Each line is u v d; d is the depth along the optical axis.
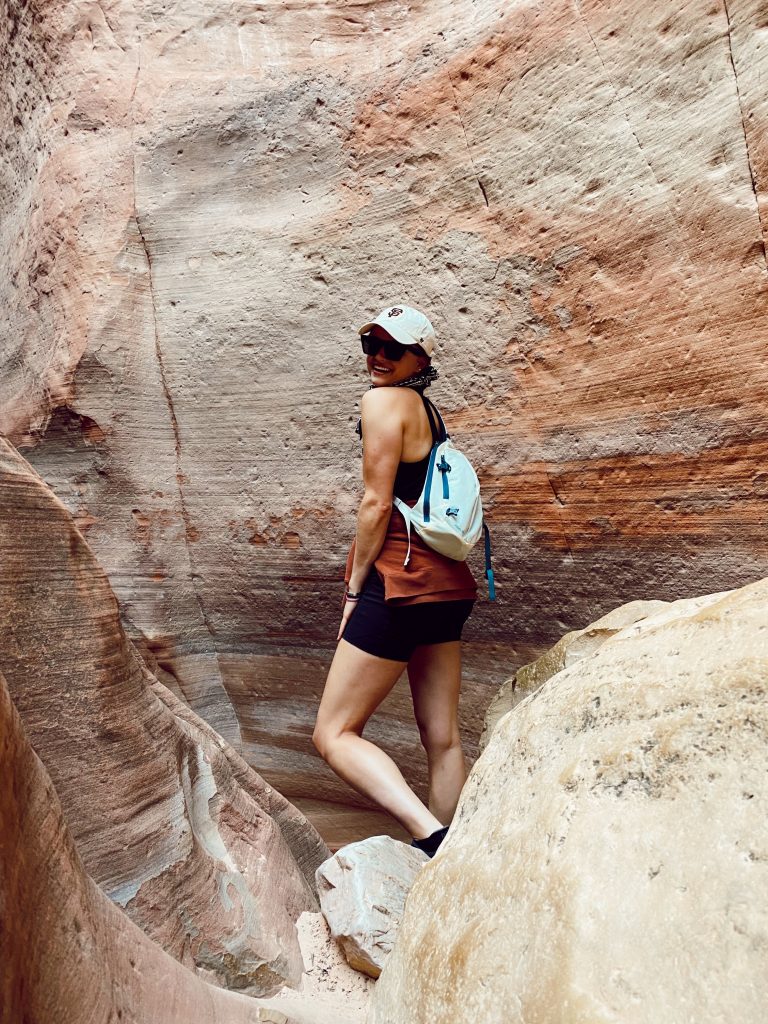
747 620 1.17
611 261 2.66
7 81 4.53
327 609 3.66
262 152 3.60
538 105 2.83
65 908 1.03
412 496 2.19
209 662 3.99
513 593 3.11
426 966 1.12
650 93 2.54
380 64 3.34
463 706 3.32
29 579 1.57
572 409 2.82
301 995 1.77
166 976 1.24
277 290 3.55
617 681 1.22
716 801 0.95
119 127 3.85
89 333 3.71
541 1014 0.88
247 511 3.74
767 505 2.37
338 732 2.17
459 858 1.24
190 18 3.87
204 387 3.75
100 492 3.79
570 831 1.03
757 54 2.27
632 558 2.75
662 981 0.83
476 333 3.05
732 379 2.38
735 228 2.34
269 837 2.23
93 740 1.65
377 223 3.30
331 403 3.47
